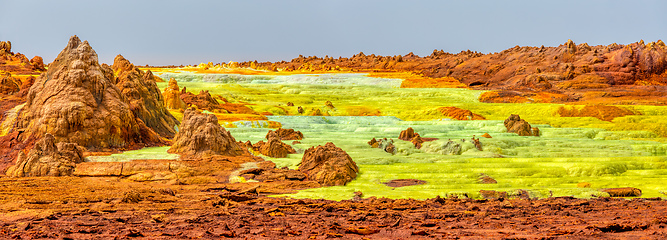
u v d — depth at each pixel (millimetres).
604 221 21922
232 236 18094
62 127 38031
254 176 35594
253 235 18406
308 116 76125
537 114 79625
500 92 104000
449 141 46250
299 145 46062
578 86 110688
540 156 45438
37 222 20750
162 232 18859
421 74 151000
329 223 21547
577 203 29656
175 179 34312
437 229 19781
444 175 36750
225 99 89250
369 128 62594
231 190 32469
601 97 98625
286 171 36875
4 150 37688
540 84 113375
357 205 27953
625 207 28547
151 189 30438
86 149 38344
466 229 20031
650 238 16172
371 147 47000
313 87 117125
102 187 30984
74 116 38438
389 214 24453
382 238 17703
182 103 68000
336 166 36375
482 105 89125
